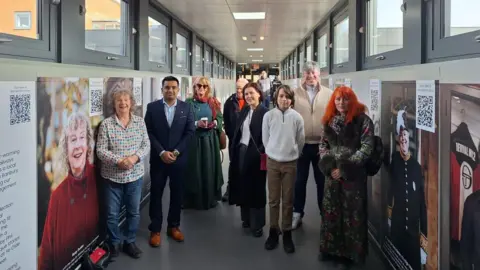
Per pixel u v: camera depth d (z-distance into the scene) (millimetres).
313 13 5844
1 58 1941
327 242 2785
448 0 2260
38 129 1986
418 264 2180
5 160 1679
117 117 2787
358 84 3514
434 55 2379
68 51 2771
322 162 2703
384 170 2814
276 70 19891
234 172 3482
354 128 2592
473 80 1501
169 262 2893
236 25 7199
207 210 4148
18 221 1820
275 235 3158
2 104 1646
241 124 3424
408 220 2328
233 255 3016
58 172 2248
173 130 3191
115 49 4000
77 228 2555
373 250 3125
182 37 7406
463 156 1599
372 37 3943
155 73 4988
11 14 2145
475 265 1516
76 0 2898
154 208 3205
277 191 3109
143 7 4645
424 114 2027
